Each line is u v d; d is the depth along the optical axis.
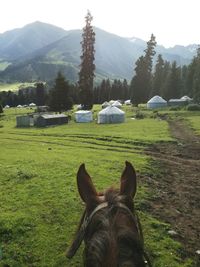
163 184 18.89
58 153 30.25
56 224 12.24
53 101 94.31
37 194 16.00
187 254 10.28
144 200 14.94
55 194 15.92
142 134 43.59
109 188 2.79
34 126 71.88
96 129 54.25
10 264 9.43
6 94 183.50
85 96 89.06
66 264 9.43
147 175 20.73
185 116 72.69
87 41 86.62
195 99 97.88
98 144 37.72
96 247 2.12
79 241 2.68
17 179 19.05
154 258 9.74
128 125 58.09
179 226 12.59
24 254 10.02
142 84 109.88
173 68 117.31
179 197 16.50
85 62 87.62
